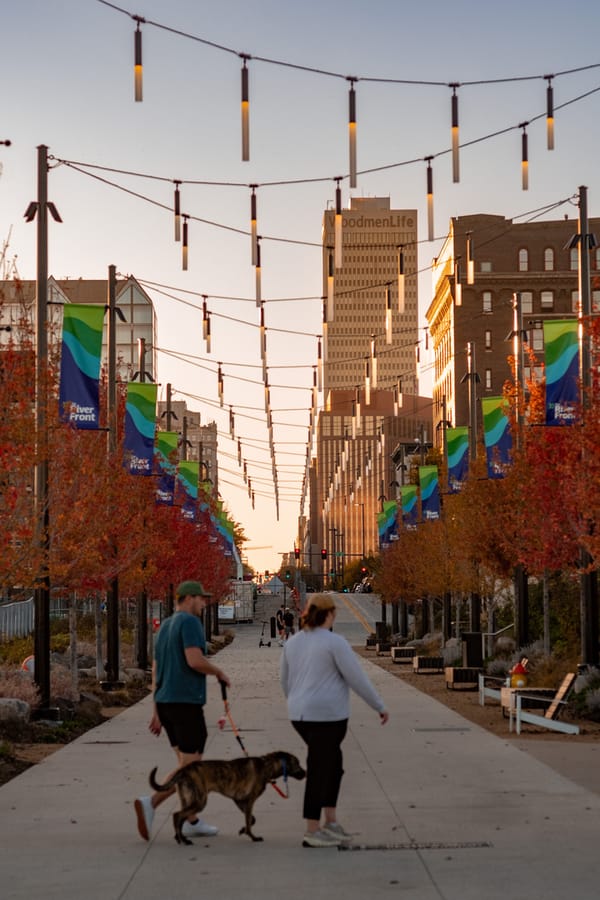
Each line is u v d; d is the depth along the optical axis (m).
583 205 38.28
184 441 84.25
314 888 11.31
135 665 55.38
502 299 173.25
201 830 14.05
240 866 12.36
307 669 13.32
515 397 46.78
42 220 31.59
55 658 53.62
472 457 63.53
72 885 11.61
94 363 31.75
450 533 63.91
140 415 43.97
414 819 15.05
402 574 90.25
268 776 13.80
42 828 14.73
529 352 48.44
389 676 55.25
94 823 15.08
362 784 18.33
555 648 50.91
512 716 29.22
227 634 124.06
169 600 74.06
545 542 41.69
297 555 160.62
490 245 174.25
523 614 52.16
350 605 172.12
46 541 30.55
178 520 66.19
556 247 174.12
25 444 27.80
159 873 12.09
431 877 11.70
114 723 30.94
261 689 43.97
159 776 19.72
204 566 78.81
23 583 28.69
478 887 11.25
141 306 131.38
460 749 23.36
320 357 39.41
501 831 14.12
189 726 14.10
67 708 31.36
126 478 41.72
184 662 14.20
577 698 33.06
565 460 34.41
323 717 13.25
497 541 53.88
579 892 11.02
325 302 39.03
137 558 44.44
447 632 74.31
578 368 34.22
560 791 17.36
